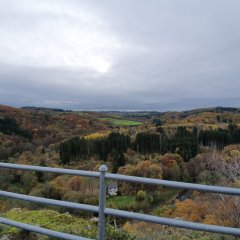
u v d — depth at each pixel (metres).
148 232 4.97
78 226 4.82
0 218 3.77
